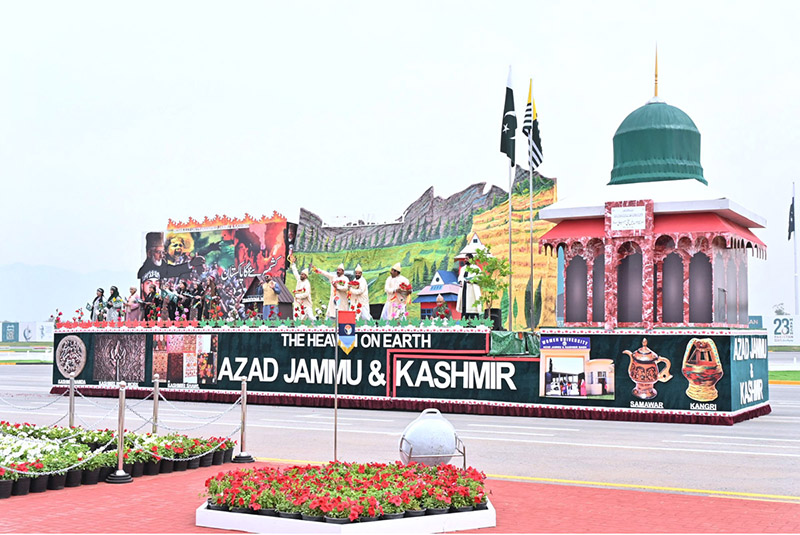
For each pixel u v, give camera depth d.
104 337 33.59
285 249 48.25
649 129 25.78
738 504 11.62
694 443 18.72
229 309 48.84
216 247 50.34
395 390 27.64
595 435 20.28
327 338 29.17
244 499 10.16
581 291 25.09
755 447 18.05
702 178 26.06
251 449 17.67
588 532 9.91
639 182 25.67
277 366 30.03
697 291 23.64
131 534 9.75
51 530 9.91
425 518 9.82
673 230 23.73
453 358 26.67
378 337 28.09
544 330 25.03
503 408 25.58
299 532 9.60
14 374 49.06
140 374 32.75
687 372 23.03
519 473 14.63
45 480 12.60
